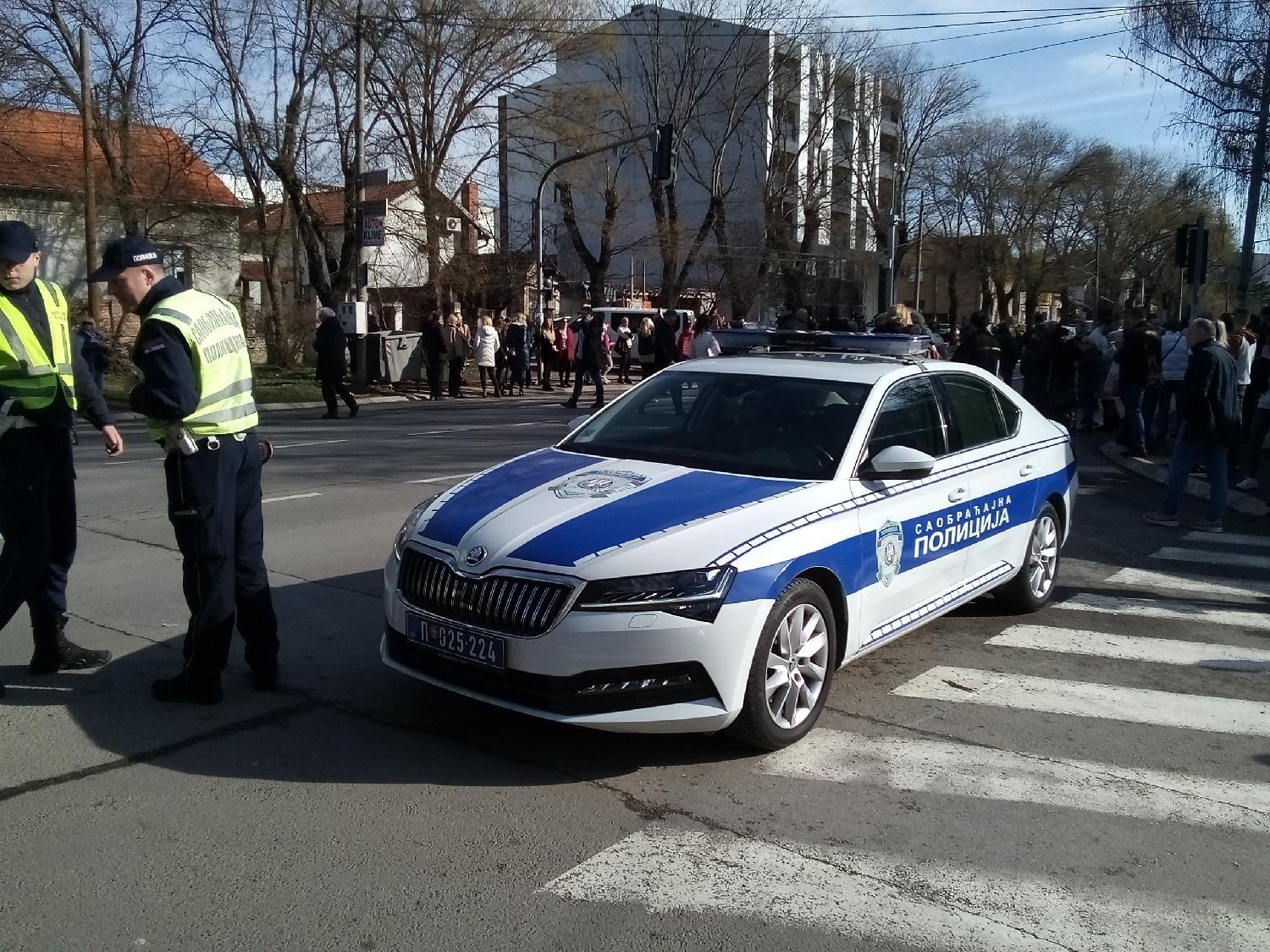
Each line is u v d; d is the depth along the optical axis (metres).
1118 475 13.45
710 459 5.29
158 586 6.94
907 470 5.01
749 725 4.45
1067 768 4.62
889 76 48.09
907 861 3.77
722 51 40.97
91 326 19.58
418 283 30.78
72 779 4.19
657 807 4.10
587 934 3.25
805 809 4.13
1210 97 18.58
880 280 58.16
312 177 27.88
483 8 27.61
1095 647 6.39
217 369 4.70
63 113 27.61
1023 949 3.25
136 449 13.87
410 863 3.63
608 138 35.66
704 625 4.18
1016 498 6.47
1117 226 60.50
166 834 3.78
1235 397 9.98
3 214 28.61
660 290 44.44
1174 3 18.16
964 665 5.99
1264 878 3.73
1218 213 28.97
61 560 5.26
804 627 4.71
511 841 3.80
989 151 59.16
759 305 44.22
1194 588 7.89
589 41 29.78
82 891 3.42
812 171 43.91
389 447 14.30
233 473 4.80
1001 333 19.58
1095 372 17.77
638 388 6.15
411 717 4.88
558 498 4.73
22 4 24.88
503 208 33.03
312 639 5.94
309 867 3.59
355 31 24.94
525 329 25.52
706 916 3.37
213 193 32.03
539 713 4.17
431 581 4.48
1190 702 5.49
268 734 4.67
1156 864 3.81
